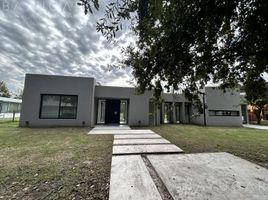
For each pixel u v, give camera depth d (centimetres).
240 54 302
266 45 261
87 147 460
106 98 1091
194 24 200
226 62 345
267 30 219
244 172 268
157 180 242
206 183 226
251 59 330
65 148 447
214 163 313
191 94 335
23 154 386
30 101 892
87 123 947
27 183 239
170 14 184
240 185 220
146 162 324
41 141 534
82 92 959
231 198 187
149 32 229
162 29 214
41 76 916
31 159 349
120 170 274
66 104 945
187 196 191
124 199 185
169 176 248
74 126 932
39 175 267
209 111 1209
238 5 196
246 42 271
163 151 394
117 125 1059
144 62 313
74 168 300
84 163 327
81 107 950
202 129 933
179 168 284
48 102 921
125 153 376
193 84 334
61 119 923
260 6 189
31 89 898
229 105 1235
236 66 361
